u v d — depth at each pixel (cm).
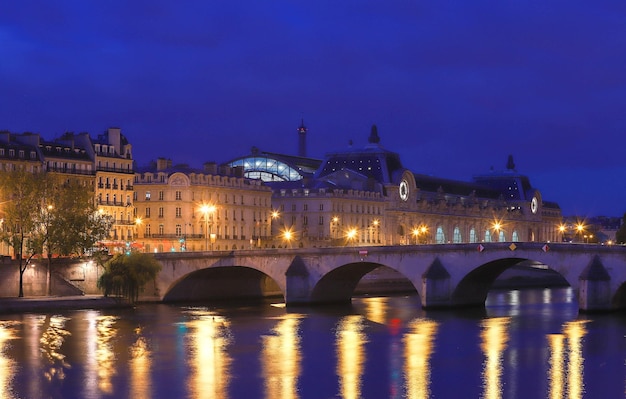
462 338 19000
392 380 15125
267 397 14088
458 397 14138
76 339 18675
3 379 15200
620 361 16562
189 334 19450
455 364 16338
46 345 17988
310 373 15600
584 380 15175
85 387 14712
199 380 15125
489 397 14138
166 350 17588
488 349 17725
